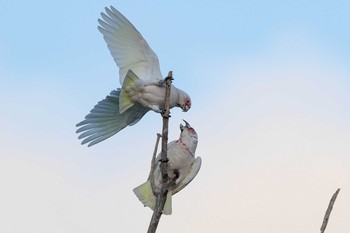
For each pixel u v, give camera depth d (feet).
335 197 28.27
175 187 41.42
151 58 45.65
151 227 33.58
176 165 40.93
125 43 45.34
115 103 45.32
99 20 44.80
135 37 45.50
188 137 41.50
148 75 45.24
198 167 41.42
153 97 43.78
